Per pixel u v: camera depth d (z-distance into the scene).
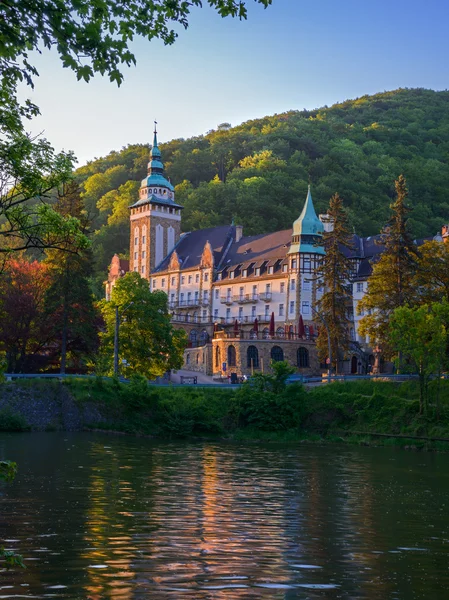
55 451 54.84
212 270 140.88
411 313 72.75
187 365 124.31
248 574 20.94
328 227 129.38
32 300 92.12
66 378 79.12
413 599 19.19
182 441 70.44
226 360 111.94
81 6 13.69
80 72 13.80
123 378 88.81
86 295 89.69
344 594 19.36
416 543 26.30
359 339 118.94
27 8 13.33
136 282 91.31
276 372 79.94
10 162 16.00
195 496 35.88
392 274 88.19
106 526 27.44
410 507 34.38
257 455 58.12
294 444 69.88
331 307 98.12
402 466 52.16
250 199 193.88
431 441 68.38
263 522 29.59
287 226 194.00
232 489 38.72
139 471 44.88
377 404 75.69
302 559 23.17
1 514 29.22
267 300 129.12
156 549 23.77
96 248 196.75
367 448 66.81
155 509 31.66
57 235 17.48
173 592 18.78
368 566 22.59
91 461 49.16
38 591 18.50
